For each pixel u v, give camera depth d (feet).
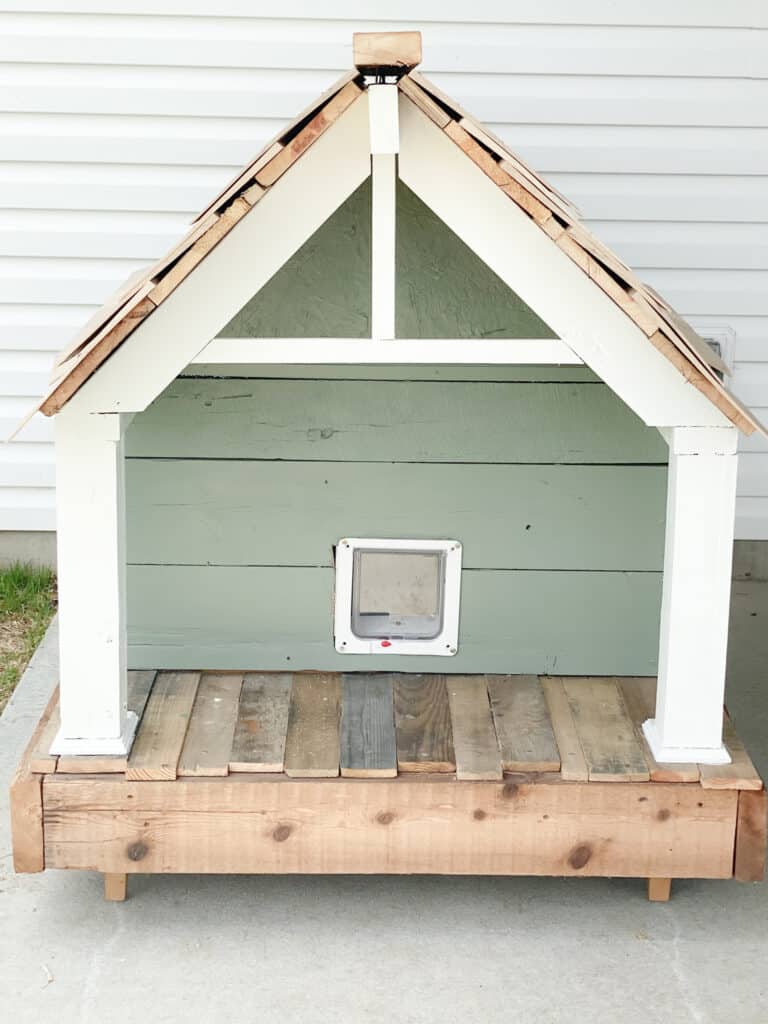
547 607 7.22
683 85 9.66
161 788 6.10
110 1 9.43
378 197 5.41
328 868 6.23
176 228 9.93
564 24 9.53
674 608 6.15
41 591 10.49
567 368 6.88
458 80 9.64
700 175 9.84
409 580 7.55
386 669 7.32
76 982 5.95
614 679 7.29
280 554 7.13
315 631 7.25
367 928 6.36
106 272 10.03
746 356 10.23
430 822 6.17
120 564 6.09
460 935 6.31
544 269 5.55
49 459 10.51
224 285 5.55
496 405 6.93
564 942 6.27
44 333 10.18
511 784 6.14
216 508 7.04
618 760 6.28
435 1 9.48
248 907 6.52
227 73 9.60
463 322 6.78
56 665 9.25
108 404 5.79
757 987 5.98
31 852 6.16
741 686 9.12
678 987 5.97
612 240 9.95
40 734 6.49
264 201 5.42
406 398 6.91
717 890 6.73
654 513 7.08
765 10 9.51
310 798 6.13
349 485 7.04
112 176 9.82
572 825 6.18
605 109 9.69
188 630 7.22
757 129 9.76
